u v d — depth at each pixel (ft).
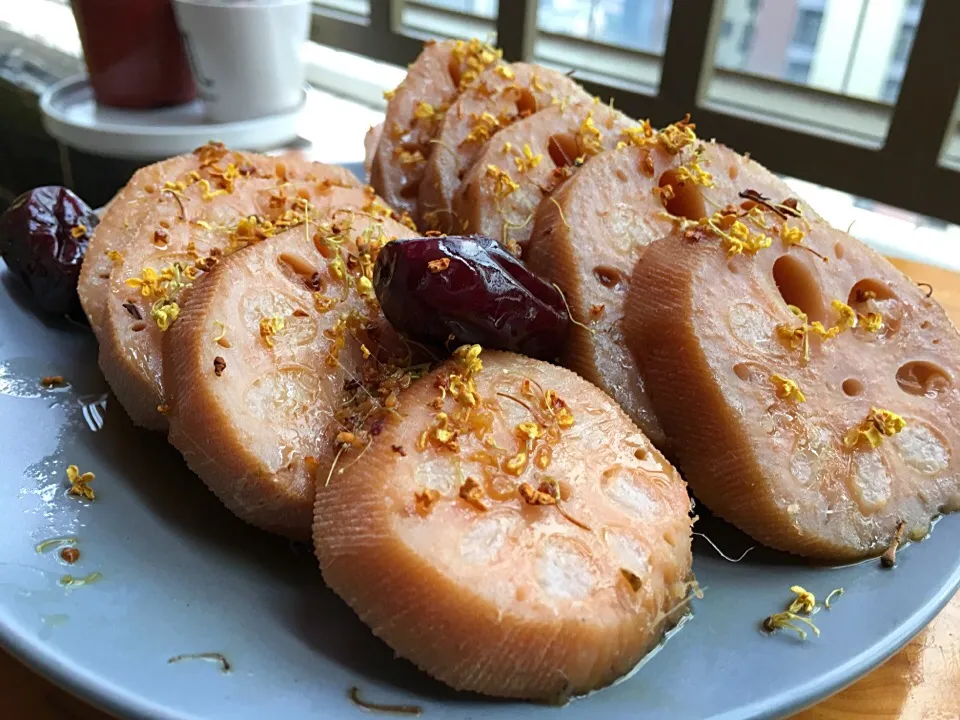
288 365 0.41
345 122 1.05
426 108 0.60
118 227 0.53
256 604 0.36
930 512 0.44
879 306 0.49
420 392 0.39
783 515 0.40
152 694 0.30
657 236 0.50
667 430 0.44
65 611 0.34
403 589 0.32
